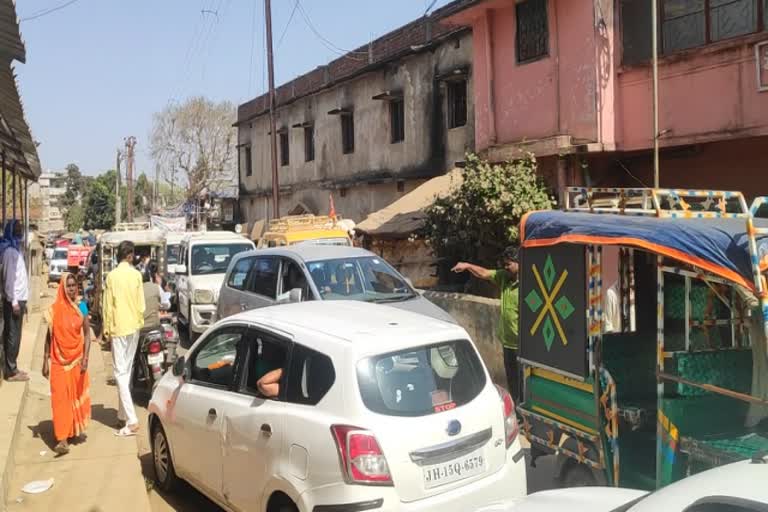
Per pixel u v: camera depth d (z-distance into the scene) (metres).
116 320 7.19
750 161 10.09
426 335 4.39
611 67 11.34
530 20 12.60
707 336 5.28
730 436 4.34
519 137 12.95
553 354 5.23
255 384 4.70
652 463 4.97
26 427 7.42
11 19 4.80
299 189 25.97
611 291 6.07
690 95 10.31
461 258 11.93
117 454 6.57
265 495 4.29
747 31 9.55
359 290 8.82
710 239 3.88
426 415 4.07
